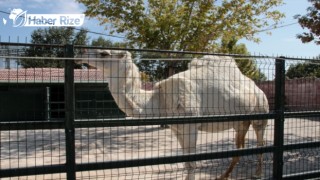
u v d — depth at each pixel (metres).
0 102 11.96
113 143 10.98
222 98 6.12
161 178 6.67
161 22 14.41
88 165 3.95
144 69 5.73
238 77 6.48
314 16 12.15
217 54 4.77
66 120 3.84
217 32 15.71
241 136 7.02
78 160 8.21
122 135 12.61
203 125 6.18
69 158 3.85
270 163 7.93
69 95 3.85
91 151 9.64
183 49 15.32
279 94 5.23
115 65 5.33
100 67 5.26
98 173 7.14
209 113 5.96
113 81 5.34
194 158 4.53
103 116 5.16
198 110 5.80
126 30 15.25
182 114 5.62
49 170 3.77
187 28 14.85
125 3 14.89
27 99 9.78
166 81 5.75
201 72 6.08
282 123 5.25
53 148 10.77
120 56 5.37
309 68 7.56
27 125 3.70
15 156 9.41
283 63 5.27
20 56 3.86
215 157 4.68
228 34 15.91
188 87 5.77
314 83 7.32
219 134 11.95
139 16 14.95
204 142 10.23
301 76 7.41
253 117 4.99
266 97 6.89
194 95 5.79
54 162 8.66
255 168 7.55
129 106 5.38
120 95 5.33
